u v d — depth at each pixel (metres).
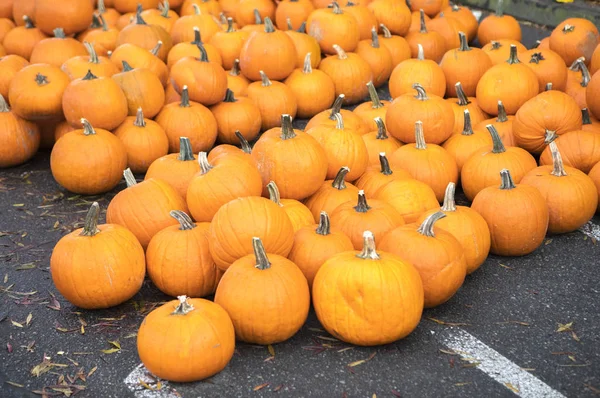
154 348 2.08
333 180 2.77
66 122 3.36
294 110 3.59
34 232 2.85
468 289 2.48
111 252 2.34
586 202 2.66
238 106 3.42
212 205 2.51
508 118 3.19
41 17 3.97
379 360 2.20
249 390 2.12
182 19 4.05
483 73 3.51
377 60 3.95
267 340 2.22
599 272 2.55
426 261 2.29
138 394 2.12
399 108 3.02
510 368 2.17
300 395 2.10
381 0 4.26
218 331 2.11
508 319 2.35
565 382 2.12
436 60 4.21
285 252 2.36
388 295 2.15
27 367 2.22
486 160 2.82
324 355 2.22
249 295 2.17
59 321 2.38
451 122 3.04
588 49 3.68
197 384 2.14
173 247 2.38
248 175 2.54
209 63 3.37
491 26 4.25
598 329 2.30
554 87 3.37
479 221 2.48
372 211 2.48
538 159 3.11
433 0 4.58
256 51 3.56
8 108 3.29
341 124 2.80
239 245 2.30
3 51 3.95
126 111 3.21
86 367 2.21
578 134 2.87
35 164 3.39
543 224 2.56
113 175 3.06
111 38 3.97
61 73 3.26
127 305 2.45
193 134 3.27
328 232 2.39
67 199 3.08
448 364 2.18
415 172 2.85
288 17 4.34
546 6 4.39
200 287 2.41
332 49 3.92
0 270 2.63
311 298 2.40
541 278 2.53
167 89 3.62
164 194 2.57
